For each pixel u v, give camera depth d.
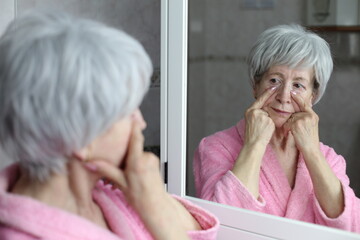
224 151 1.15
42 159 0.61
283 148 1.06
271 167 1.08
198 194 1.19
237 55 1.16
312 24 1.03
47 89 0.55
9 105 0.57
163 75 1.19
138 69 0.61
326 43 1.01
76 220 0.62
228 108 1.16
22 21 0.60
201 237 0.82
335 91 1.01
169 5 1.15
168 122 1.20
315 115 1.03
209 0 1.19
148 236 0.78
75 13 1.56
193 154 1.20
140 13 1.61
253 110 1.11
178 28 1.14
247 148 1.11
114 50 0.58
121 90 0.58
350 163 1.00
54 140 0.58
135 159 0.67
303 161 1.04
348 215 0.99
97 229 0.64
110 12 1.58
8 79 0.56
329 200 1.01
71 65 0.55
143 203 0.68
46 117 0.56
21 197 0.61
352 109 0.99
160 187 0.70
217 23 1.18
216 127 1.17
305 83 1.04
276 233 1.06
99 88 0.56
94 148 0.64
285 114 1.06
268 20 1.09
